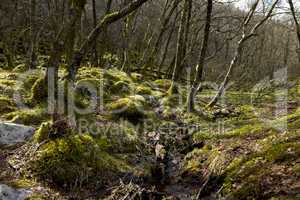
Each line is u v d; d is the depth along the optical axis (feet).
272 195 13.82
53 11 44.70
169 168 18.71
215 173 16.79
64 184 14.88
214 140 21.18
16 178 14.56
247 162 16.58
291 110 30.40
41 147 15.88
